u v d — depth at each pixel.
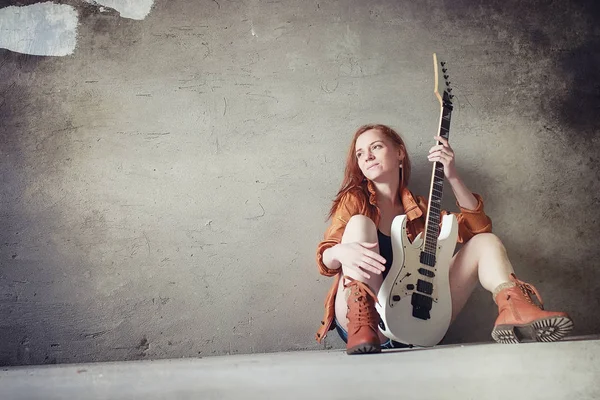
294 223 3.12
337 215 2.77
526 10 3.34
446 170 2.83
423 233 2.74
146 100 3.14
